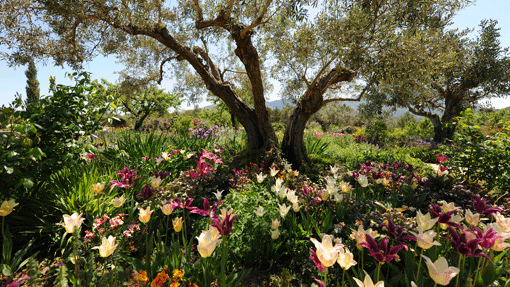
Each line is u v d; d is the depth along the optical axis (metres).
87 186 3.35
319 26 5.55
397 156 8.06
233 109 6.86
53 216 3.17
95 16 5.43
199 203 3.62
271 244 2.72
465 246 1.74
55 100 3.24
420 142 16.42
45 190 3.35
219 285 2.02
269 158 6.02
